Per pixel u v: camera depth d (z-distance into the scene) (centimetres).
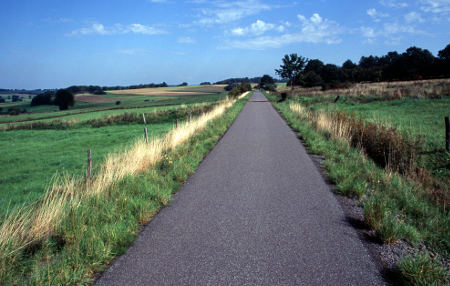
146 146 820
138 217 438
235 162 796
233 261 321
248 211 459
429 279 276
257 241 363
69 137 2339
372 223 389
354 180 566
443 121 1298
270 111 2541
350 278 287
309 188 564
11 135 2738
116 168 637
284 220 423
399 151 721
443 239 350
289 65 5144
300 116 1758
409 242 356
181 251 345
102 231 375
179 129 1109
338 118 1239
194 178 659
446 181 598
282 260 320
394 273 294
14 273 309
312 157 831
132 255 341
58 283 286
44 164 1266
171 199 527
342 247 345
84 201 463
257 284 280
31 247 357
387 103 2286
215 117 1794
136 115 3177
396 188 521
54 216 395
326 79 9662
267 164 761
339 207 468
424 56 9006
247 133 1335
